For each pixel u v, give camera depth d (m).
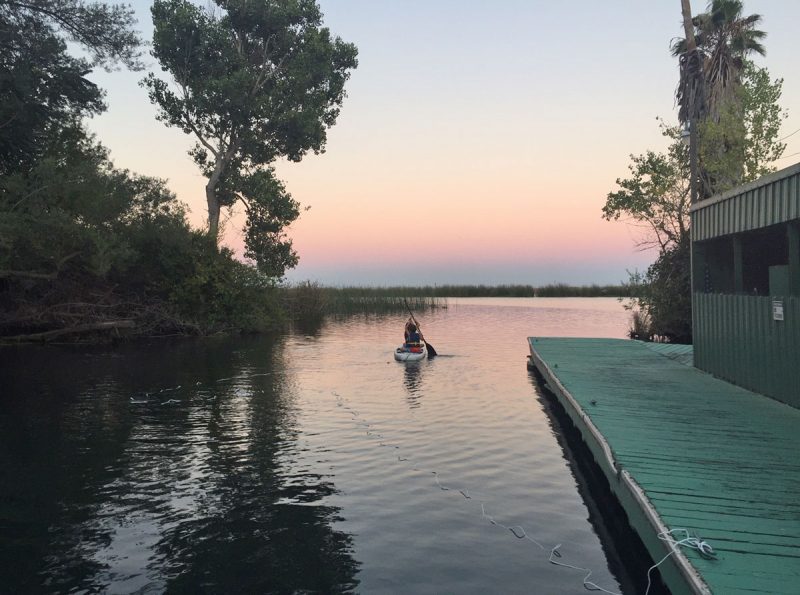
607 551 5.53
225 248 30.39
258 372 16.67
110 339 25.11
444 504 6.70
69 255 23.16
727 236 12.09
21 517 6.32
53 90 23.75
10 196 21.64
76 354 20.81
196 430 10.10
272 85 33.28
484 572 5.09
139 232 27.08
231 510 6.50
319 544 5.63
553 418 11.06
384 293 47.62
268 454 8.66
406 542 5.69
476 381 15.34
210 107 30.42
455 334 28.52
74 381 15.12
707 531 4.55
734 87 22.58
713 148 22.16
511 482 7.46
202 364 18.36
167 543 5.66
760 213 10.00
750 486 5.58
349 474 7.73
